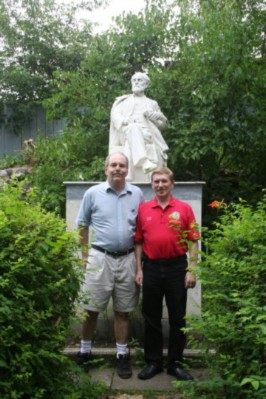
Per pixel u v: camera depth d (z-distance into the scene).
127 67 7.80
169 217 3.43
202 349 2.89
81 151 7.25
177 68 7.53
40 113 10.88
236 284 2.67
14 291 2.31
